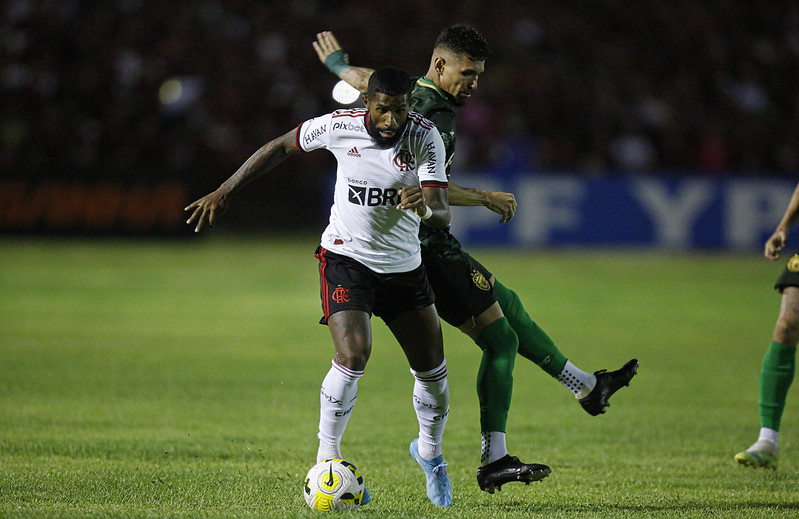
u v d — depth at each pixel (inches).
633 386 1201.4
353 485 636.1
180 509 616.7
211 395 1087.6
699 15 3622.0
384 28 3371.1
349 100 821.9
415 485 727.7
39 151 3021.7
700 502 677.9
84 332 1521.9
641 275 2407.7
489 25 3437.5
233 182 676.1
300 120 3110.2
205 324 1637.6
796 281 838.5
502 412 697.0
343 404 655.1
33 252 2625.5
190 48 3233.3
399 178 644.7
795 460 842.2
